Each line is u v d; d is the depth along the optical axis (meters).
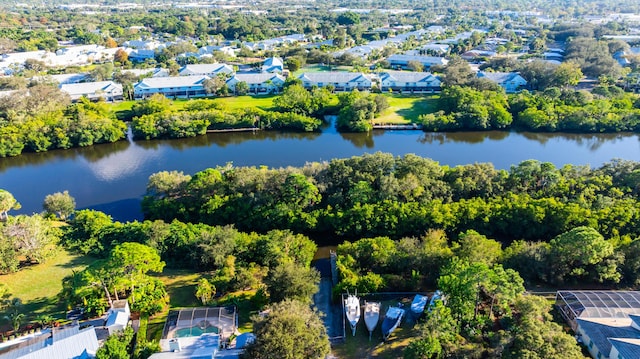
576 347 62.47
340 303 86.06
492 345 65.69
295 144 185.75
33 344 71.50
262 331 62.91
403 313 80.19
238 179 123.06
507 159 169.38
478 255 87.19
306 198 118.50
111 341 68.12
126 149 182.38
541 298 75.06
